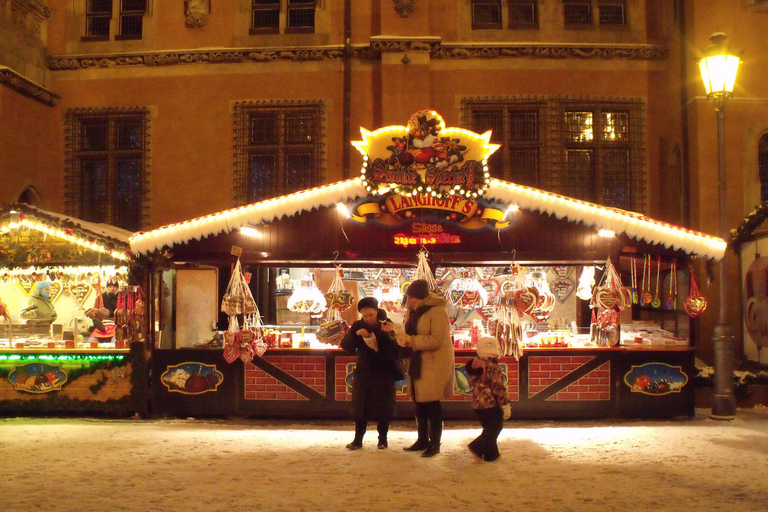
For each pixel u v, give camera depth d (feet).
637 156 43.04
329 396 28.43
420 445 21.95
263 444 23.21
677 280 31.37
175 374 28.91
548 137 42.68
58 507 15.92
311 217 29.04
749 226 33.76
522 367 28.37
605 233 28.66
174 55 43.29
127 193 43.75
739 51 38.81
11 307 32.07
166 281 31.99
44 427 26.86
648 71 43.32
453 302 29.27
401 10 42.01
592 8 44.14
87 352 29.17
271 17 44.19
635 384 28.37
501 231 28.63
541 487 17.69
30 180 41.45
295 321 36.40
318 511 15.66
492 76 42.93
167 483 18.01
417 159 28.07
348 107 42.65
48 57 43.75
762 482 18.19
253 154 43.45
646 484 17.99
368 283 32.81
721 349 28.91
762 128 38.68
